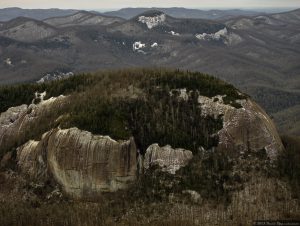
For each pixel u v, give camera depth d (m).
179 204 86.38
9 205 89.94
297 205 85.25
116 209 86.19
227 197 87.31
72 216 84.12
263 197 87.12
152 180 91.12
